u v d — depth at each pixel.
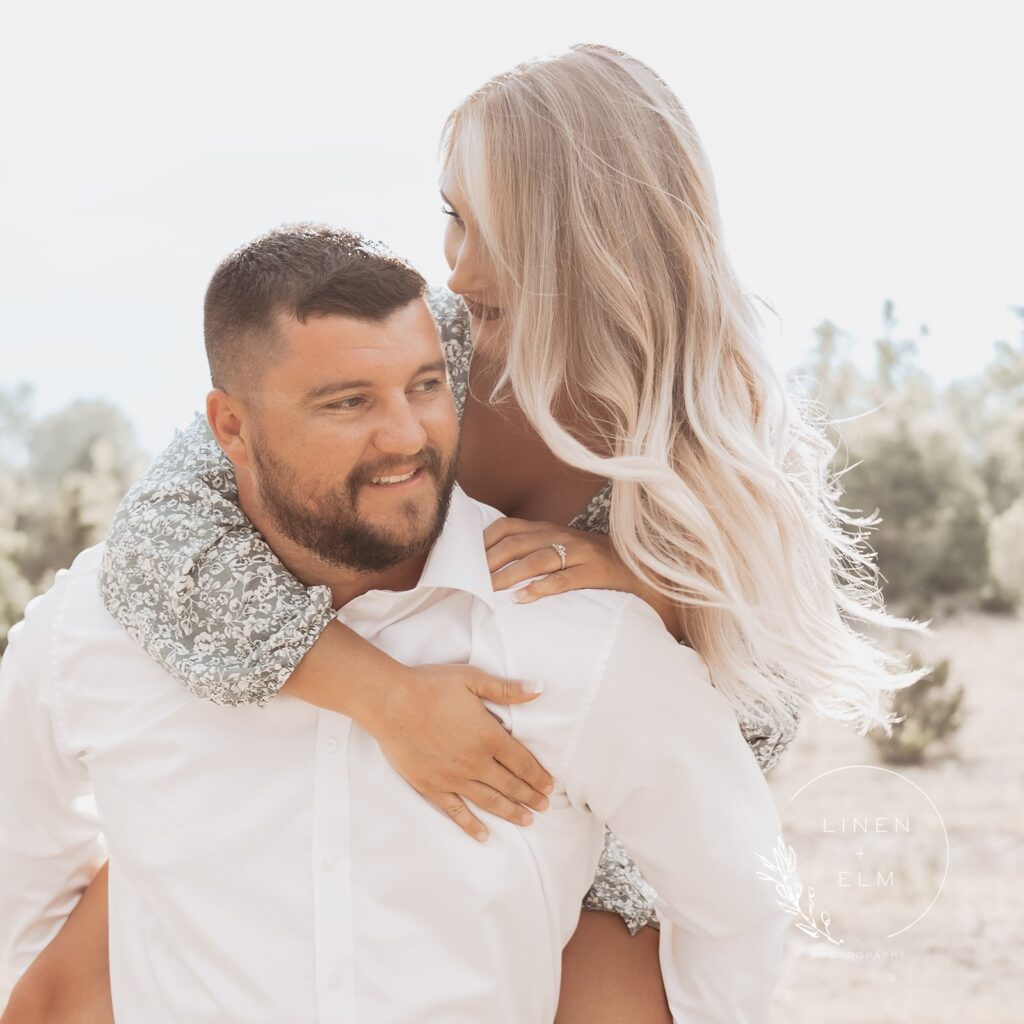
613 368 1.93
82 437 13.22
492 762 1.71
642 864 1.87
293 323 1.56
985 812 6.21
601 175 1.92
